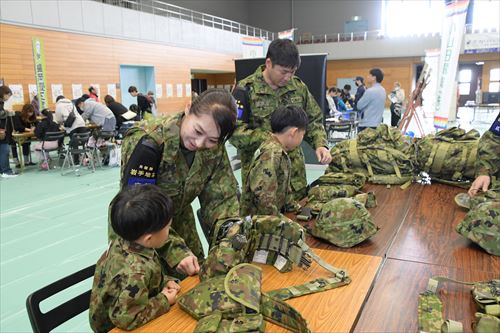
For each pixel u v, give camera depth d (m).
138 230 1.03
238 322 0.96
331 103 9.46
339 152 2.48
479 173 1.84
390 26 19.44
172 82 12.75
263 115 2.09
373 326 0.99
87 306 1.34
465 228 1.45
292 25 21.25
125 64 10.80
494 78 17.20
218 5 18.97
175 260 1.26
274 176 1.50
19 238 3.58
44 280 2.79
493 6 16.23
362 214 1.51
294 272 1.27
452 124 11.60
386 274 1.26
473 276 1.23
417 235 1.58
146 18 11.50
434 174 2.34
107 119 6.76
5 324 2.29
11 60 7.88
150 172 1.24
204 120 1.11
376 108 5.38
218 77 18.86
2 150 6.10
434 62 8.59
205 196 1.43
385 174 2.37
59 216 4.18
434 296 1.10
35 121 7.05
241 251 1.22
